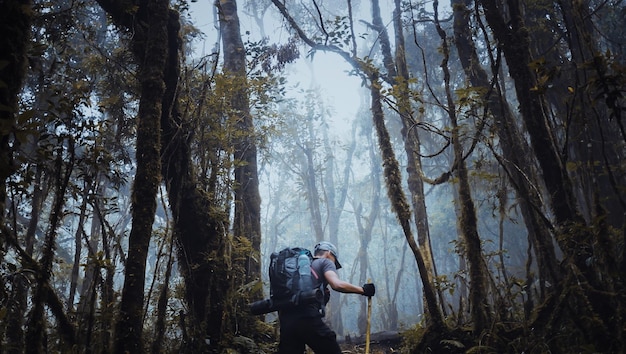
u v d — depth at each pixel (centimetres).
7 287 492
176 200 627
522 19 641
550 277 610
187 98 638
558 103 961
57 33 636
